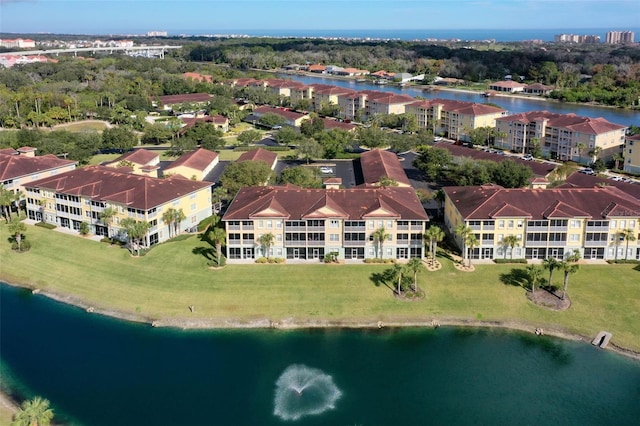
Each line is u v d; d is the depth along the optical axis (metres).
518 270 115.81
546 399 84.00
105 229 134.25
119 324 101.88
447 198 137.50
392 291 109.19
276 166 198.38
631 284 110.19
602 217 117.38
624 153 189.38
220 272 115.75
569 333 98.62
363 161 186.25
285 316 103.06
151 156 192.25
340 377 88.44
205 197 143.25
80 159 198.25
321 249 120.81
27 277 118.12
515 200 122.88
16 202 148.00
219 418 79.56
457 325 101.25
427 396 84.38
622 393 85.44
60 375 88.19
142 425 78.00
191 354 93.69
